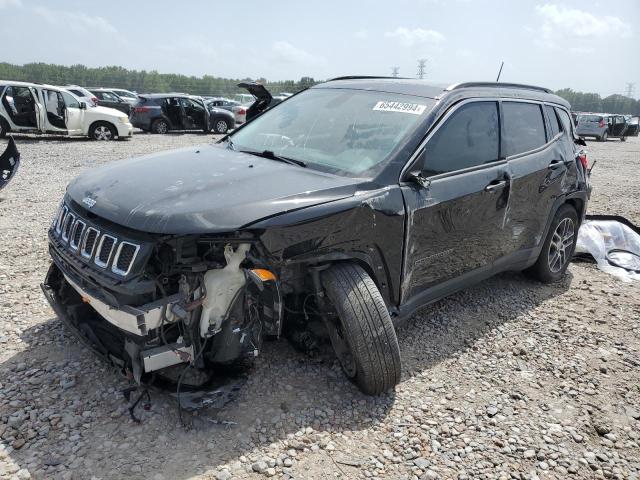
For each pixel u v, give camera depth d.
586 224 6.38
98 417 2.73
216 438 2.64
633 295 5.04
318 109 3.98
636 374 3.62
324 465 2.54
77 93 20.91
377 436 2.78
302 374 3.25
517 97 4.40
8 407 2.76
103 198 2.81
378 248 3.07
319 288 2.96
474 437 2.84
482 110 3.95
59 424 2.66
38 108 15.22
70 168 10.66
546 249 4.93
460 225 3.62
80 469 2.38
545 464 2.68
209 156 3.55
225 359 2.79
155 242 2.49
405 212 3.15
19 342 3.42
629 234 6.30
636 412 3.19
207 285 2.65
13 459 2.41
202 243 2.63
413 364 3.53
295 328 3.31
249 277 2.61
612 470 2.69
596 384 3.46
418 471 2.55
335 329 3.07
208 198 2.67
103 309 2.60
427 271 3.49
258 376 3.18
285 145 3.69
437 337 3.94
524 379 3.46
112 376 3.08
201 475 2.40
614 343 4.04
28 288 4.27
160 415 2.77
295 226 2.67
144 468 2.41
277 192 2.80
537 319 4.38
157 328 2.58
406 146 3.31
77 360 3.24
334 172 3.22
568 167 4.86
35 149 13.46
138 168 3.24
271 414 2.86
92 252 2.66
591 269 5.77
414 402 3.10
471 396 3.21
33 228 5.98
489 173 3.85
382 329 2.89
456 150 3.65
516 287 5.07
